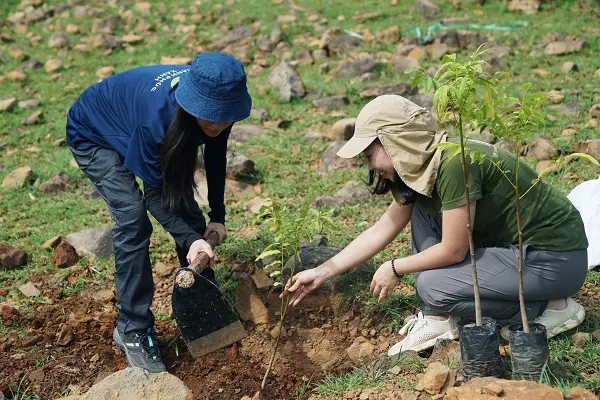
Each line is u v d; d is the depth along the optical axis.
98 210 5.92
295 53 8.79
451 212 3.42
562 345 3.65
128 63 9.30
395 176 3.52
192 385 4.00
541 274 3.55
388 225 3.85
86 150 4.04
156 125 3.68
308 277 3.81
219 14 10.35
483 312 3.64
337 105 7.35
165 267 5.00
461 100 2.99
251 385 3.92
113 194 3.93
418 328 3.81
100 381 3.86
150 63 9.22
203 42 9.56
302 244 4.82
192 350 4.03
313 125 7.02
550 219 3.52
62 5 11.36
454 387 3.21
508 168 3.46
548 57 7.80
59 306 4.70
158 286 4.85
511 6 9.19
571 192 4.77
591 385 3.34
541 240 3.53
